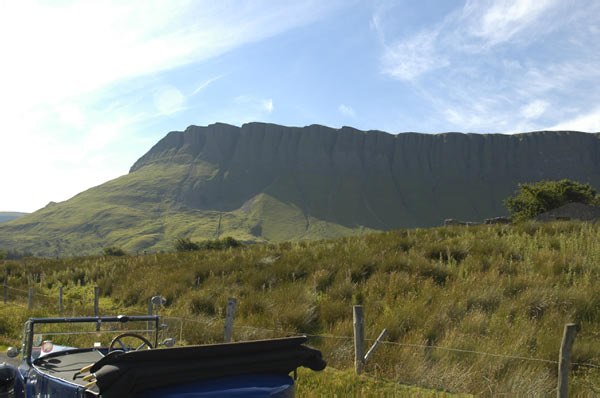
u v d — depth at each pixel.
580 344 7.92
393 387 7.03
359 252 16.58
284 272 15.91
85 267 26.20
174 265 21.38
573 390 6.55
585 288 10.48
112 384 3.06
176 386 3.29
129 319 5.09
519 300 10.25
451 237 18.61
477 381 7.00
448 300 10.66
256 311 12.45
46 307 16.70
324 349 9.06
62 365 4.59
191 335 10.64
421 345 8.26
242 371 3.60
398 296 11.22
